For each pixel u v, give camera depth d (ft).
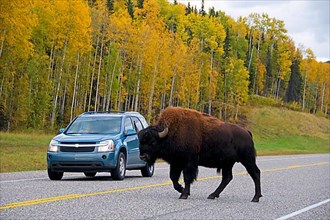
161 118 43.29
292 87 485.56
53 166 57.21
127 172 76.84
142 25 255.09
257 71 446.19
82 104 255.09
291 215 37.78
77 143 57.47
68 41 204.85
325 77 494.59
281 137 345.31
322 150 291.99
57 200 39.06
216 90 346.74
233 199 46.19
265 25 497.05
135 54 254.68
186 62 281.54
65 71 221.05
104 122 63.21
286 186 61.36
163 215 34.14
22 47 158.81
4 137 140.77
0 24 132.16
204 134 44.21
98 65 263.90
